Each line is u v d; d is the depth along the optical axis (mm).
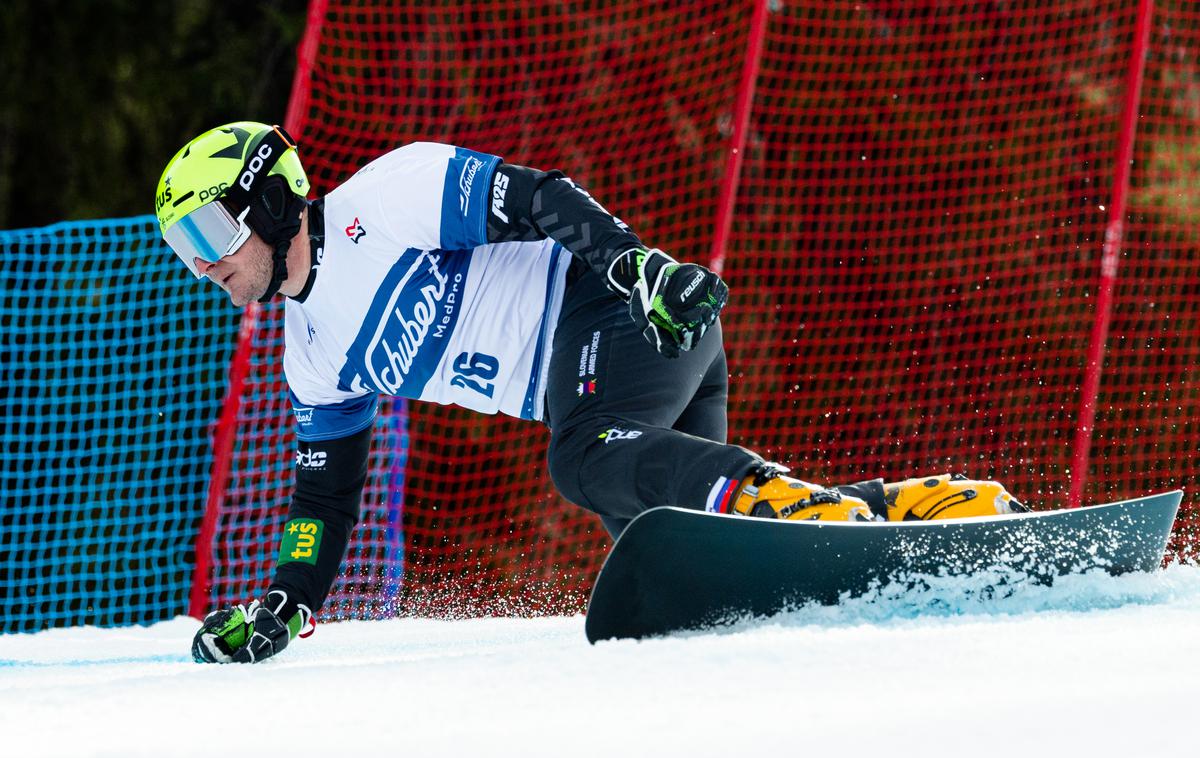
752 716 3578
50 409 28594
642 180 28922
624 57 29422
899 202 31078
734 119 19078
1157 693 3443
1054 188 30047
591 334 7090
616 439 6570
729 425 26719
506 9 29562
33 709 4586
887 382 25484
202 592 16969
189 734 3926
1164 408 27344
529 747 3441
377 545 18359
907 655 4258
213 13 36344
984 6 31094
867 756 3145
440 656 6266
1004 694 3596
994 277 26859
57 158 33656
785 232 30938
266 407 19469
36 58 34031
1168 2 28844
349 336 7414
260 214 6949
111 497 27359
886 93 29641
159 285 21594
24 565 20047
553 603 19969
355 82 25547
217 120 35531
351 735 3752
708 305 6199
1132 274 29547
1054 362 28406
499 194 6848
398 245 7117
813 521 5508
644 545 5469
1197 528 23109
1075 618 5344
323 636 10984
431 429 25375
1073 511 5945
